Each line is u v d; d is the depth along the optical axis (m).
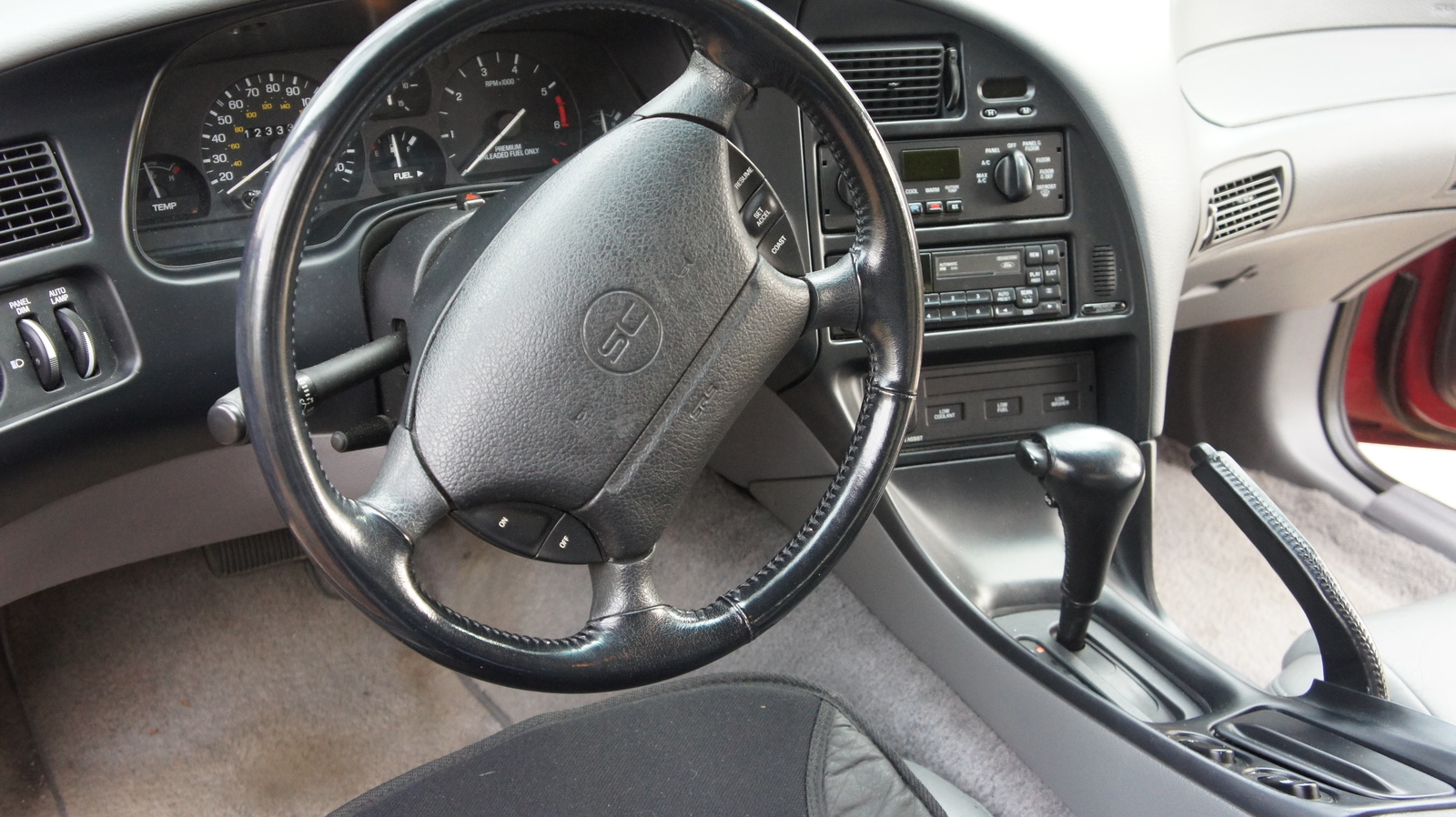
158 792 1.61
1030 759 1.46
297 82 1.29
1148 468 1.59
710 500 2.04
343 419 1.28
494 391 0.86
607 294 0.88
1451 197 1.85
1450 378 2.05
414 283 1.10
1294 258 1.88
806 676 1.68
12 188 1.10
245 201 1.29
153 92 1.15
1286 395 2.22
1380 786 0.96
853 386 1.54
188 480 1.40
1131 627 1.48
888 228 1.00
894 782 1.02
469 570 1.96
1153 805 1.19
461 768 1.01
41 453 1.16
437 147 1.39
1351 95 1.74
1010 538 1.60
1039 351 1.60
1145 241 1.51
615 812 0.96
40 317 1.14
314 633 1.85
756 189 0.95
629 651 0.91
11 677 1.75
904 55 1.42
